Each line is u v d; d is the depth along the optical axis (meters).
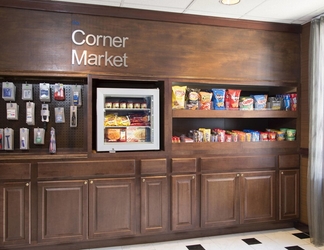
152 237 3.14
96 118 3.07
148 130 3.21
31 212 2.82
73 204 2.89
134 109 3.13
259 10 3.04
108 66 2.98
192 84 3.50
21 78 2.99
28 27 2.80
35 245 2.83
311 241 3.16
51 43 2.85
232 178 3.29
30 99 3.07
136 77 3.05
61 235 2.88
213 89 3.36
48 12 2.84
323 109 3.12
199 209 3.21
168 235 3.19
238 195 3.31
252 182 3.36
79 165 2.90
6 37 2.76
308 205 3.22
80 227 2.91
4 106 3.07
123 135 3.14
